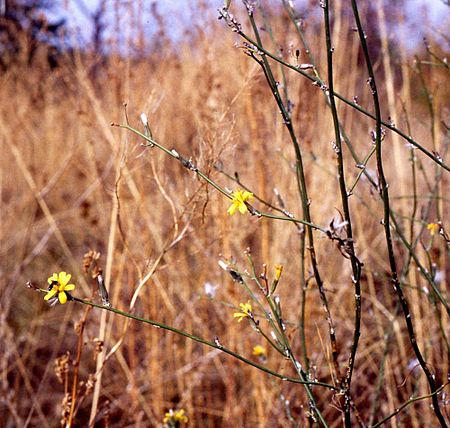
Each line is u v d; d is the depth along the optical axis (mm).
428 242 2504
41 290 1093
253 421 2246
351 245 1023
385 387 2199
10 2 3246
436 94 2113
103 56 2787
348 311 2590
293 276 2352
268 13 2332
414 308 2090
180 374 2244
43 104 3506
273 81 1184
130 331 2156
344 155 2646
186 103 2619
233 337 2158
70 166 3695
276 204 2232
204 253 2186
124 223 2469
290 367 2119
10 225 3475
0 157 3377
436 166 1694
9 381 2574
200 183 1542
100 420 2404
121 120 2338
